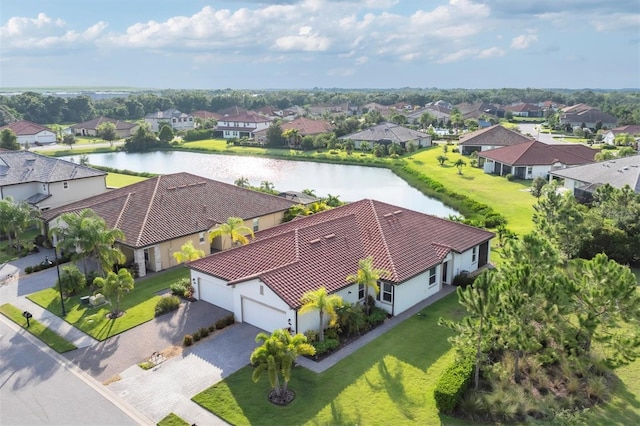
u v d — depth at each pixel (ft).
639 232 125.49
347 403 72.74
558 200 120.67
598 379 75.97
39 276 127.54
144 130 424.87
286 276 95.09
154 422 69.56
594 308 74.84
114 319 101.71
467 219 174.91
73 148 412.57
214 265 108.06
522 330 71.15
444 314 103.14
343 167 320.91
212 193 156.25
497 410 69.15
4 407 73.56
